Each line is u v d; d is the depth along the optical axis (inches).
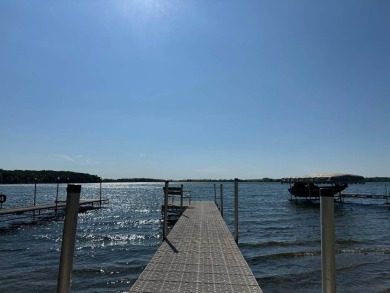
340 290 370.3
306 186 1860.2
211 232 431.5
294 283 393.7
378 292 362.6
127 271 451.2
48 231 871.1
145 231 852.6
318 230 852.6
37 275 426.3
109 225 989.2
